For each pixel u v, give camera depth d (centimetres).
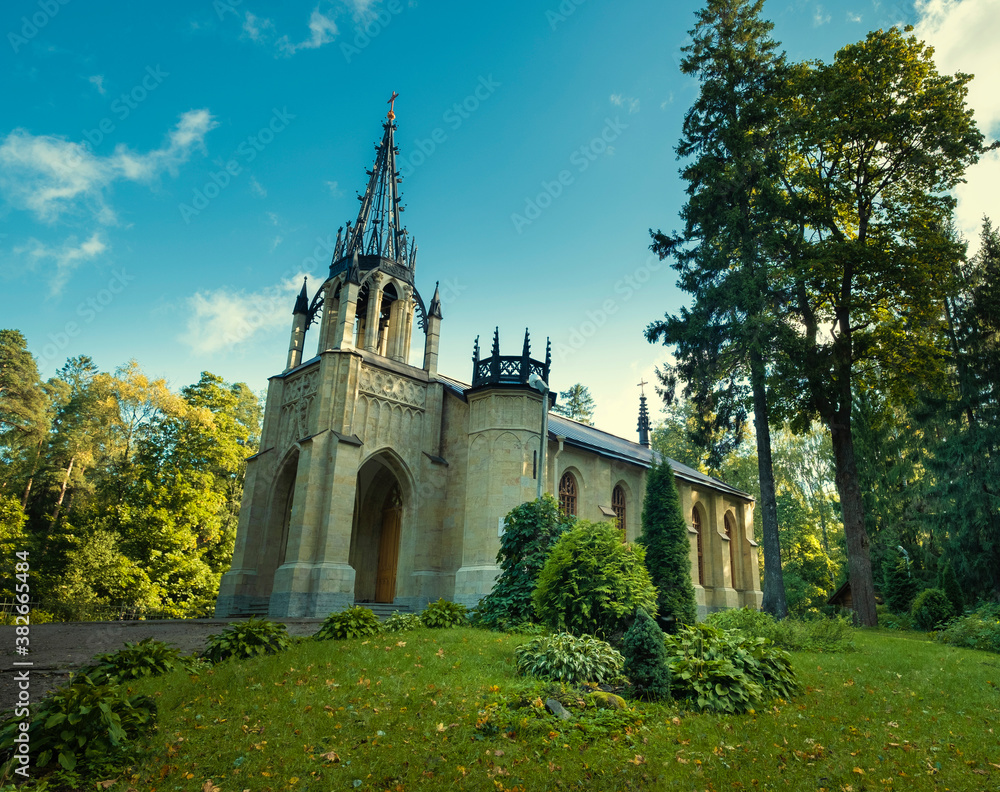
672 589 1852
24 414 4541
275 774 629
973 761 736
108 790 588
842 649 1596
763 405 2767
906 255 2727
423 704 861
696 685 955
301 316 3030
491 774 647
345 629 1359
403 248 3012
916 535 3547
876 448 3819
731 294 2627
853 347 2931
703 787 639
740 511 4075
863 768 706
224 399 4603
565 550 1389
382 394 2591
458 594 2241
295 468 2706
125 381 4150
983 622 1953
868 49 2819
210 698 855
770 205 2733
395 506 2870
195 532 4053
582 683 985
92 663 1088
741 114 2864
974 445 3050
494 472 2347
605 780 646
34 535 4134
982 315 3266
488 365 2542
